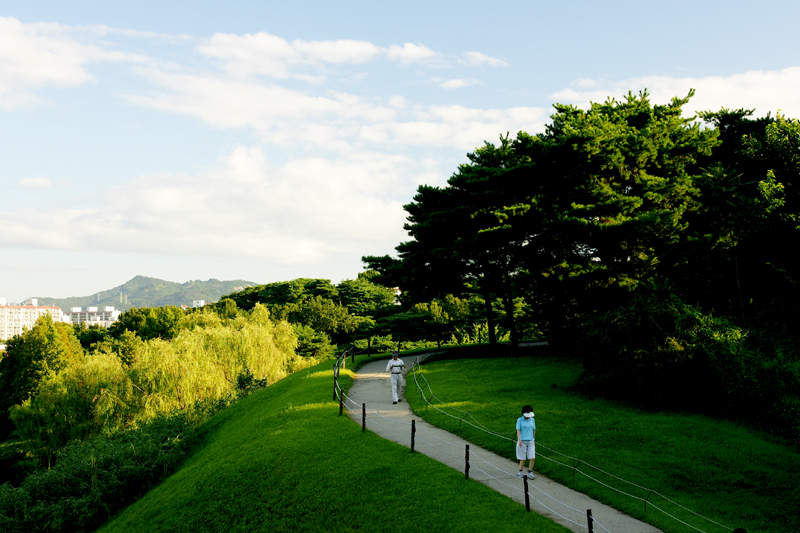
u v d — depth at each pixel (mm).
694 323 20906
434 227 35500
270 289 108250
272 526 14055
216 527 14961
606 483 13812
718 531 11133
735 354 19594
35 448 39469
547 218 31828
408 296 41125
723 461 15148
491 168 33406
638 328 21172
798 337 23734
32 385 59094
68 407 38375
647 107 33781
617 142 29562
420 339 66312
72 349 73812
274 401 28594
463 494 13273
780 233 26250
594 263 31781
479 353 38094
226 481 17500
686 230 29984
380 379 31031
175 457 26250
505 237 33188
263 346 45531
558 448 16500
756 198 25016
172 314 84250
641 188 30172
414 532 11984
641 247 29500
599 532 11086
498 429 18562
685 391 20344
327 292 103812
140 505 20938
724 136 37469
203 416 33750
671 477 14273
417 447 17438
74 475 24984
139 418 34969
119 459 25422
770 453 15688
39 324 63500
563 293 32375
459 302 63625
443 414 21172
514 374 28188
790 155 26734
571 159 31250
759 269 27328
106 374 39219
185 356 38906
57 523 21953
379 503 13648
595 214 30125
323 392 26609
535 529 11023
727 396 19406
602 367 22094
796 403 17703
